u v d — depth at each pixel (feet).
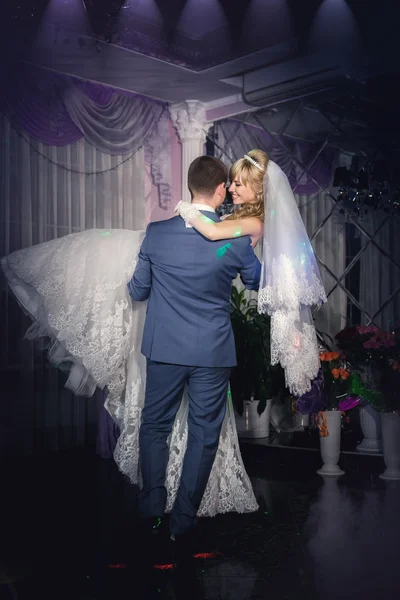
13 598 6.90
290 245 9.04
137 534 9.18
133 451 9.54
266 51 15.62
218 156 19.40
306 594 6.95
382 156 16.17
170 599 6.87
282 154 17.93
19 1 14.05
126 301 9.54
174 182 19.44
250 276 8.84
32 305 9.95
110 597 6.93
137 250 9.60
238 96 18.28
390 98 16.08
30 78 15.61
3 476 13.28
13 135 15.71
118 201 17.83
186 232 8.41
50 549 8.53
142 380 9.58
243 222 8.71
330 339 16.29
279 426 15.85
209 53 15.78
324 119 17.15
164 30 15.03
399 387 12.19
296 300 9.00
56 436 16.17
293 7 15.46
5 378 15.57
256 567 7.80
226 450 9.58
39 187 16.15
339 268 16.66
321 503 10.72
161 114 18.63
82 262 9.63
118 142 17.47
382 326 15.97
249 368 14.57
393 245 15.90
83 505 10.85
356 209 16.52
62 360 9.90
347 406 12.98
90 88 17.01
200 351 8.29
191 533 9.05
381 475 12.46
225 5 15.37
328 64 16.30
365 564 7.82
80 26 14.11
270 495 11.36
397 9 14.71
